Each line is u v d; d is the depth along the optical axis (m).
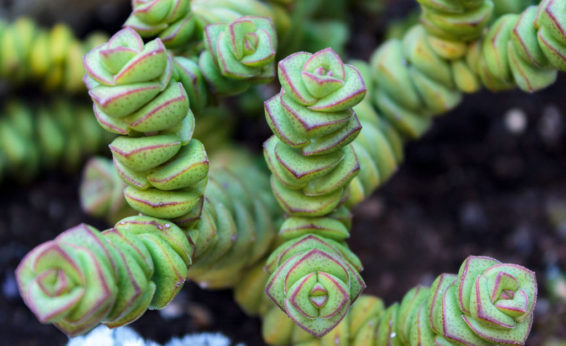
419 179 0.30
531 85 0.19
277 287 0.17
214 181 0.20
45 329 0.25
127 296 0.15
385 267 0.26
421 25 0.21
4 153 0.28
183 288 0.25
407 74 0.21
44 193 0.30
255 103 0.27
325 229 0.18
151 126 0.16
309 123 0.16
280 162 0.17
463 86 0.20
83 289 0.15
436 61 0.20
